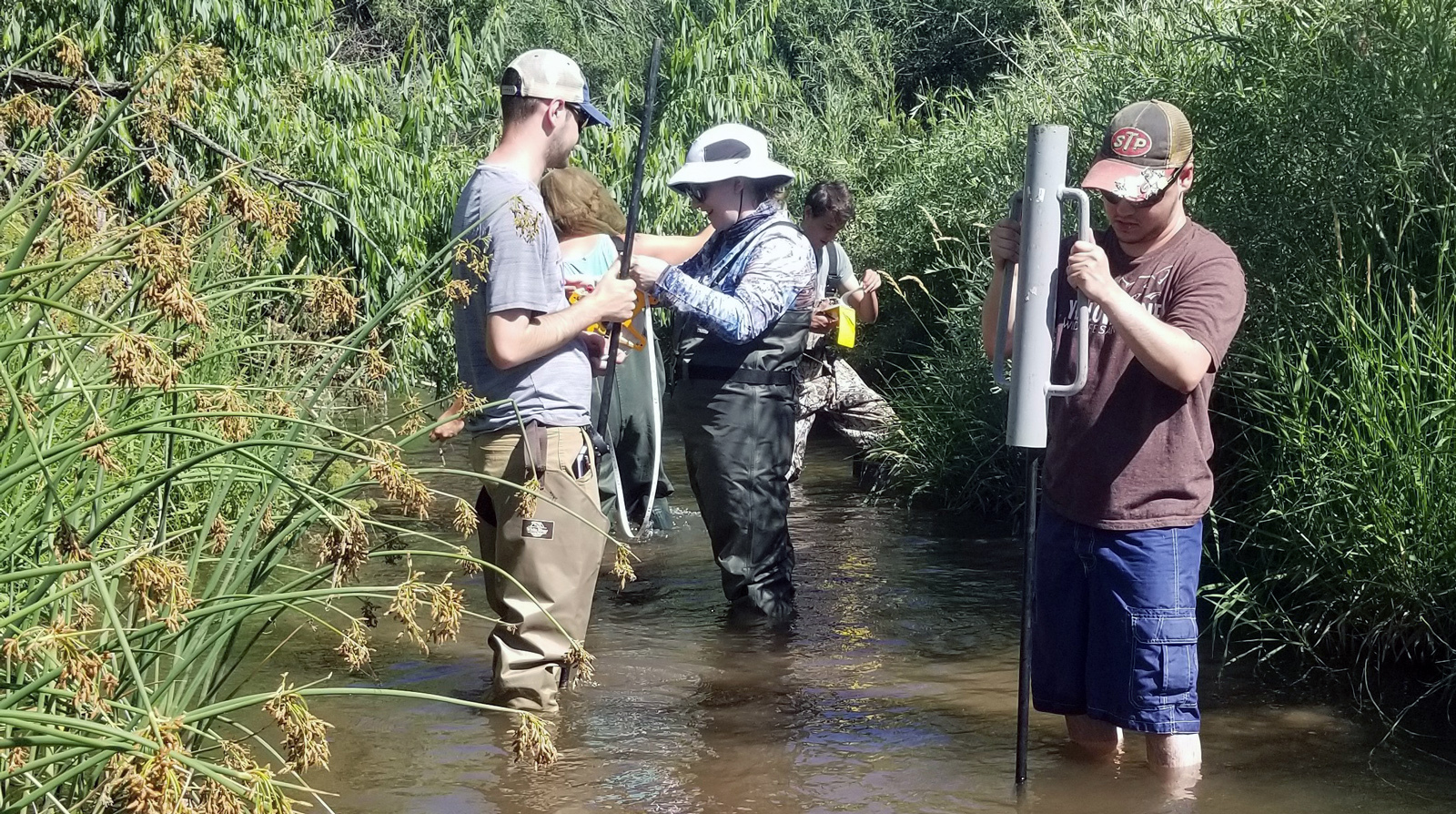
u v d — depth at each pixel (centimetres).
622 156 1004
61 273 254
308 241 827
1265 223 538
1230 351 519
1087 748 365
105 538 284
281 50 850
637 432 643
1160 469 333
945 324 909
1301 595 462
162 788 173
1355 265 498
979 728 385
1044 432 333
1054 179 325
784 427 514
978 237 880
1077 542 346
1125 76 735
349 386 349
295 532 288
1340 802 325
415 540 620
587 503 398
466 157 981
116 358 201
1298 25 605
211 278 337
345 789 337
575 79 399
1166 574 333
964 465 736
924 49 1697
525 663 395
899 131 1352
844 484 820
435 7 1683
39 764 214
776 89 1160
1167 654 333
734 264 500
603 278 400
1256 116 573
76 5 762
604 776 347
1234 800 326
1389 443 439
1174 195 335
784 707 407
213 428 318
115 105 285
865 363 1041
